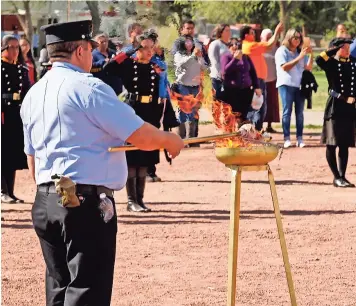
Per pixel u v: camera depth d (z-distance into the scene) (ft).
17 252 28.35
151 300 22.72
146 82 35.27
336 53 40.42
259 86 52.03
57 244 16.89
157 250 28.35
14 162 37.58
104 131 16.22
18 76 37.04
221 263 26.66
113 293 23.34
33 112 16.72
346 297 23.03
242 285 24.09
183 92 43.04
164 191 40.98
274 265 26.32
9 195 38.27
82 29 16.60
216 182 43.73
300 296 23.08
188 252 28.07
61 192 15.97
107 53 40.57
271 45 54.90
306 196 38.96
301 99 55.36
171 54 42.06
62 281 17.10
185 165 49.62
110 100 16.06
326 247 28.68
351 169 47.14
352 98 40.57
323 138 41.57
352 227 31.78
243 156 18.44
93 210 16.17
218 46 50.65
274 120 62.85
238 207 18.75
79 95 16.06
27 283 24.59
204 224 32.60
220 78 50.55
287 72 54.54
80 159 16.15
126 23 37.29
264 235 30.35
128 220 33.50
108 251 16.37
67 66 16.61
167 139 16.49
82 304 16.24
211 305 22.30
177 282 24.49
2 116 37.01
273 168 47.62
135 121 16.06
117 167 16.48
